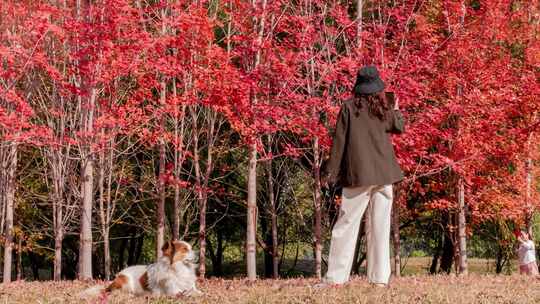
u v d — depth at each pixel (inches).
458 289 300.7
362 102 275.1
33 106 727.1
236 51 589.0
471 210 882.8
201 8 574.6
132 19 561.3
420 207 961.5
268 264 1169.4
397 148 595.2
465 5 722.2
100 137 586.9
